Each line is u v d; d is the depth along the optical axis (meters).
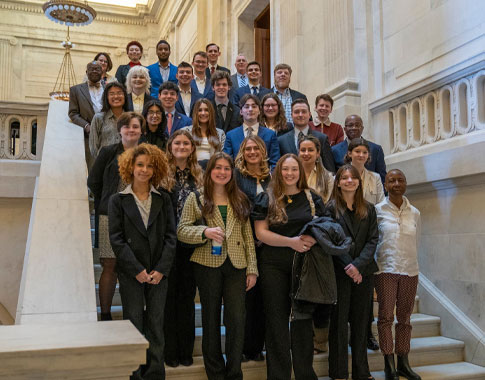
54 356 1.85
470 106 4.39
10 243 5.54
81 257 3.11
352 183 3.42
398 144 5.35
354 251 3.41
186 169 3.59
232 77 6.45
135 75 5.00
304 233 3.11
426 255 4.77
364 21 6.06
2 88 14.39
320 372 3.60
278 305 3.17
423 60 5.14
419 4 5.23
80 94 5.25
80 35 15.59
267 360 3.17
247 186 3.55
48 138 4.66
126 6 16.11
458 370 3.80
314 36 7.17
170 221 3.08
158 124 4.19
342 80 6.27
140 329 2.89
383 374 3.67
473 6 4.49
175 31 15.04
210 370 3.08
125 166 3.06
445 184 4.46
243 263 3.14
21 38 14.90
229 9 10.91
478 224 4.14
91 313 2.73
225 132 4.97
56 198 3.63
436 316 4.49
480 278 4.10
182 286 3.30
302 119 4.50
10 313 5.47
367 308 3.45
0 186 5.48
